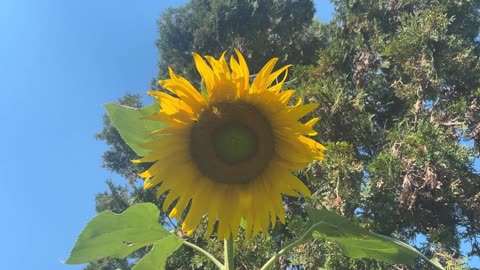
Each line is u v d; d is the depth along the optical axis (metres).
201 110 2.64
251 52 14.13
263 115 2.67
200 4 15.77
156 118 2.58
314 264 7.99
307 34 14.82
